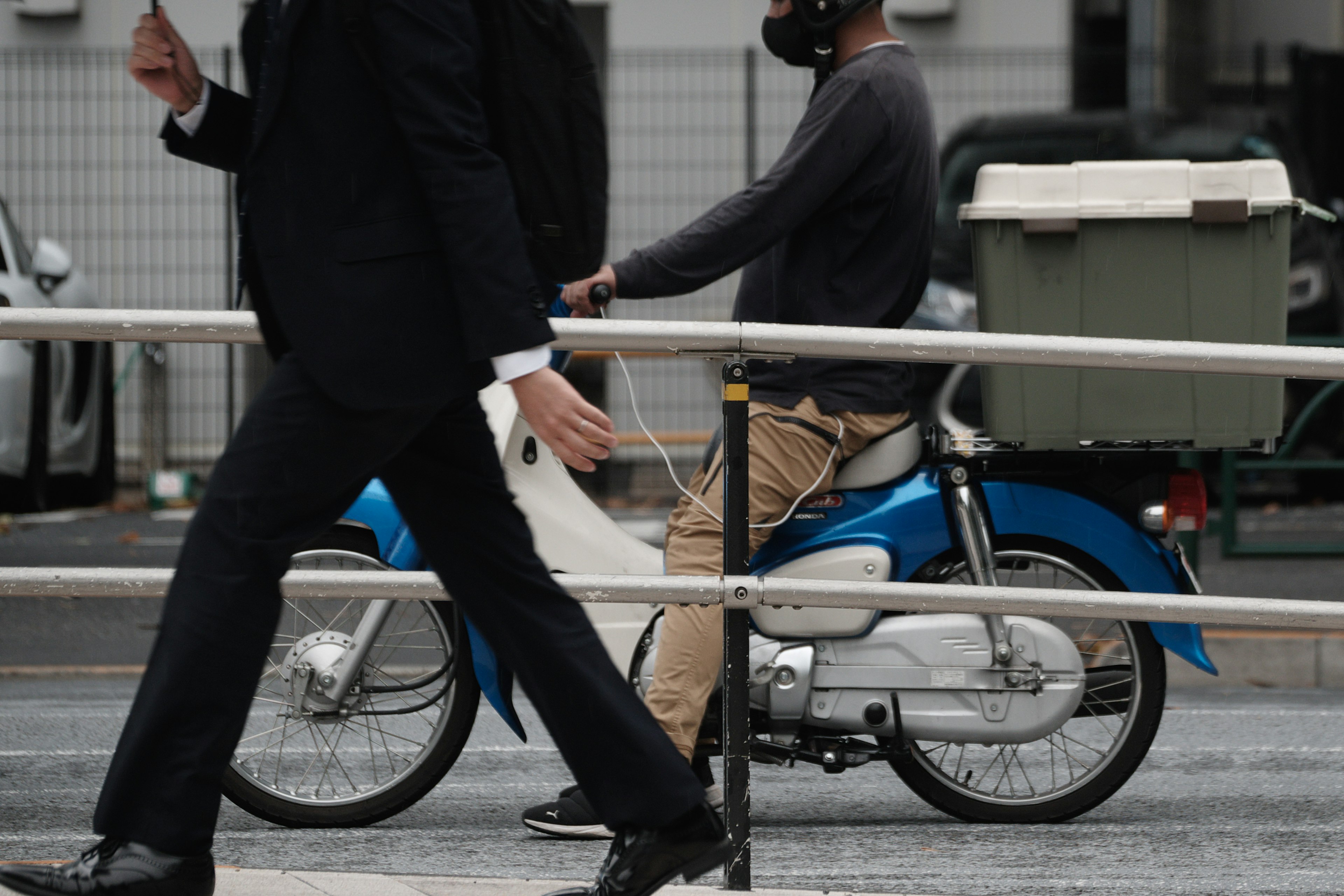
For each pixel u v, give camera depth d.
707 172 46.09
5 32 50.25
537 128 9.67
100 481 40.12
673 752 10.41
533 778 18.83
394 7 9.24
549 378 9.46
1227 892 13.94
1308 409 34.50
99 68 46.22
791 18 15.70
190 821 9.84
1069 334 14.98
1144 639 16.11
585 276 9.93
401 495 10.42
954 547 15.98
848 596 12.02
